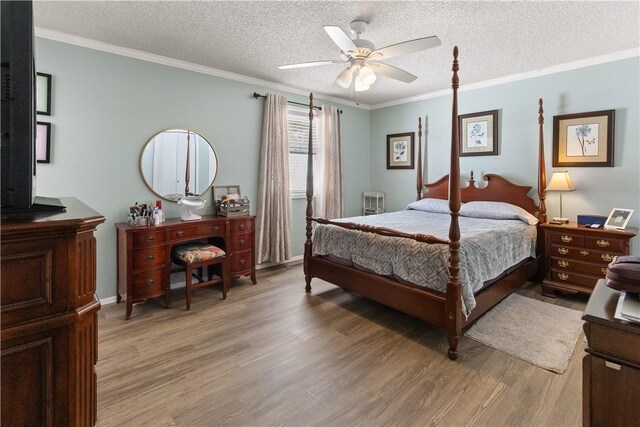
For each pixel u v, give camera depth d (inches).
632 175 126.5
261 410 68.7
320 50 125.2
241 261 144.5
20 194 39.4
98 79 119.3
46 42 108.8
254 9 95.0
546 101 145.9
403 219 146.6
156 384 77.0
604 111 130.5
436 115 185.9
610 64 129.2
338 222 125.7
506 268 113.2
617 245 115.7
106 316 114.1
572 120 138.7
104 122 121.3
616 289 44.2
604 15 97.5
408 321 110.6
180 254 123.9
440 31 107.6
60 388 35.3
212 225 134.6
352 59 98.7
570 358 86.5
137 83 128.0
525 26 104.3
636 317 38.7
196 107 144.0
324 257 132.7
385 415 67.1
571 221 140.8
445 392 73.9
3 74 37.9
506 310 117.3
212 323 109.2
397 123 205.5
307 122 187.8
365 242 114.0
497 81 159.6
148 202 133.6
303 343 96.0
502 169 161.0
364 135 218.4
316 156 191.0
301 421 65.6
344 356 89.2
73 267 35.5
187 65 139.3
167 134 136.6
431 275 94.0
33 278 32.9
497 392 73.7
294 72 150.9
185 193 143.0
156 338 99.0
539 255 141.5
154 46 122.0
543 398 71.6
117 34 111.8
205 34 111.4
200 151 146.3
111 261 125.6
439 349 92.5
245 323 109.2
